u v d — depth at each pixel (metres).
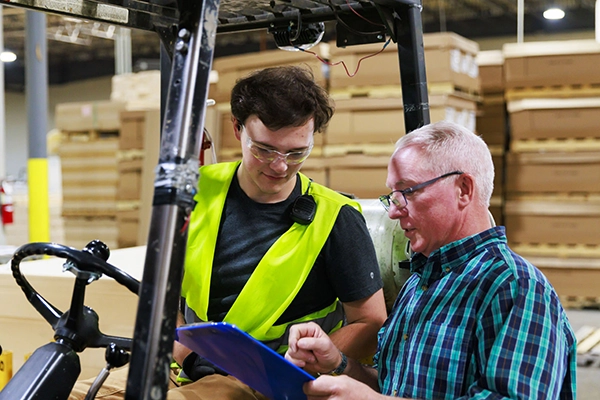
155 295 1.12
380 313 2.00
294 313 2.00
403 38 2.07
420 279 1.71
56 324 1.52
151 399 1.09
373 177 5.19
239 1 2.02
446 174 1.63
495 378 1.42
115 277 1.49
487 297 1.53
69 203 7.14
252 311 1.94
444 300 1.61
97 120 7.00
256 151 1.86
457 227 1.65
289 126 1.82
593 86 5.64
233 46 13.02
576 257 5.86
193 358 2.00
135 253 3.06
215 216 2.04
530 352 1.43
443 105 4.96
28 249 1.48
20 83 15.31
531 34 10.55
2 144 7.74
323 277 2.02
